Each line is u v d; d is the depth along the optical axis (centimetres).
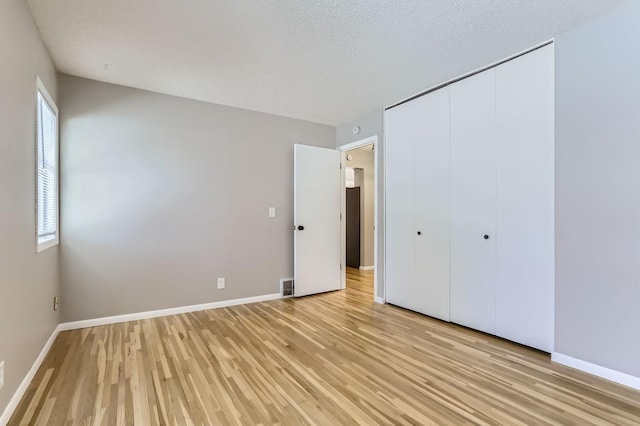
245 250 407
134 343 275
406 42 253
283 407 185
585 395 196
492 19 222
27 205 207
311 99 377
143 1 201
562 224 240
